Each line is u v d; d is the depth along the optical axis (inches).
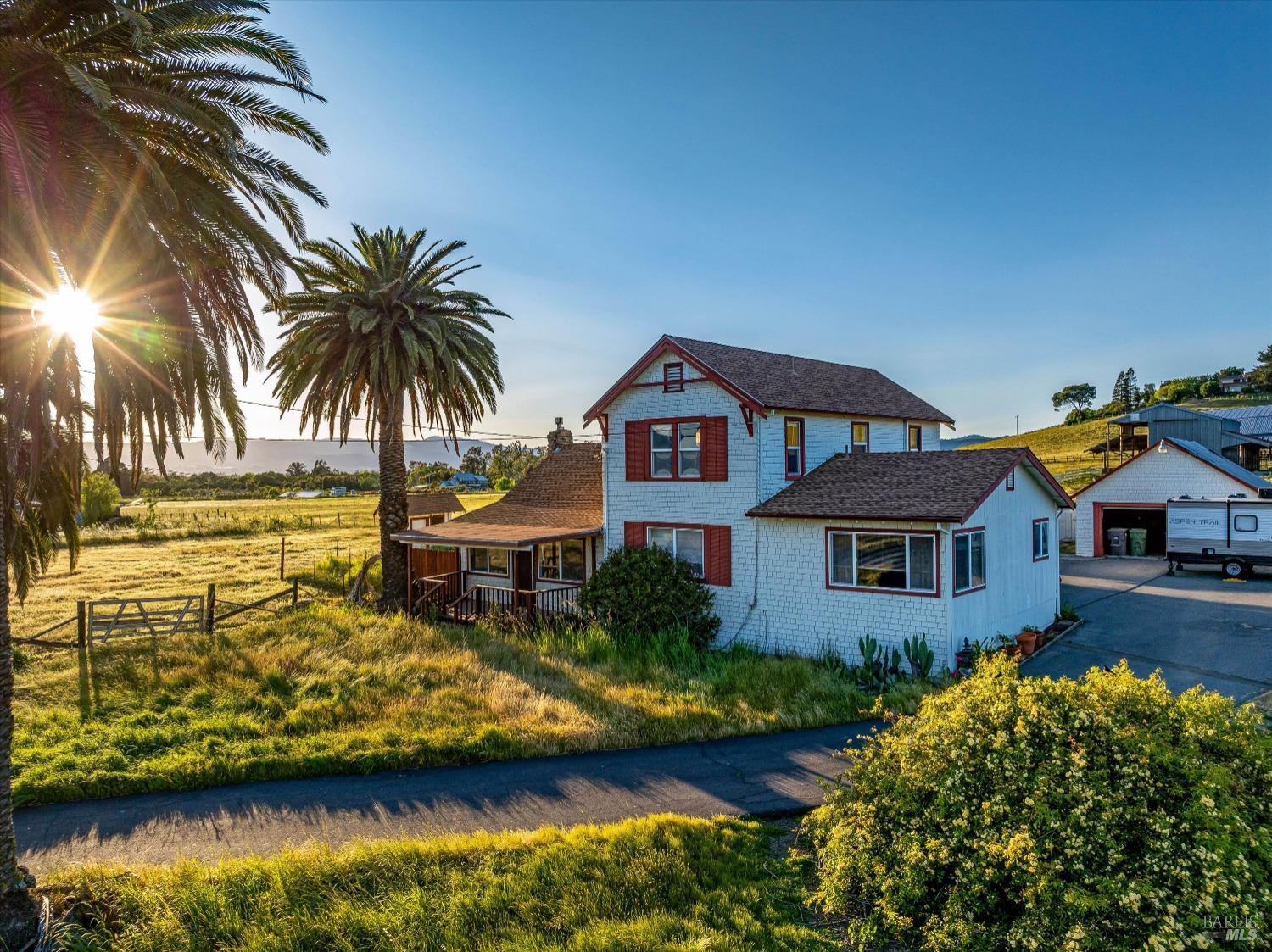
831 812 315.6
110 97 292.2
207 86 379.9
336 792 421.7
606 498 896.3
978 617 678.5
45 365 318.3
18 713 515.8
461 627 847.1
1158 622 788.6
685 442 827.4
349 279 941.8
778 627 749.3
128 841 363.9
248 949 259.4
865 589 685.9
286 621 830.5
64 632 832.3
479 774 447.2
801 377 903.7
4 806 280.7
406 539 947.3
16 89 281.4
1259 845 232.2
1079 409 5196.9
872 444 934.4
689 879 304.2
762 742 501.0
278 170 424.5
